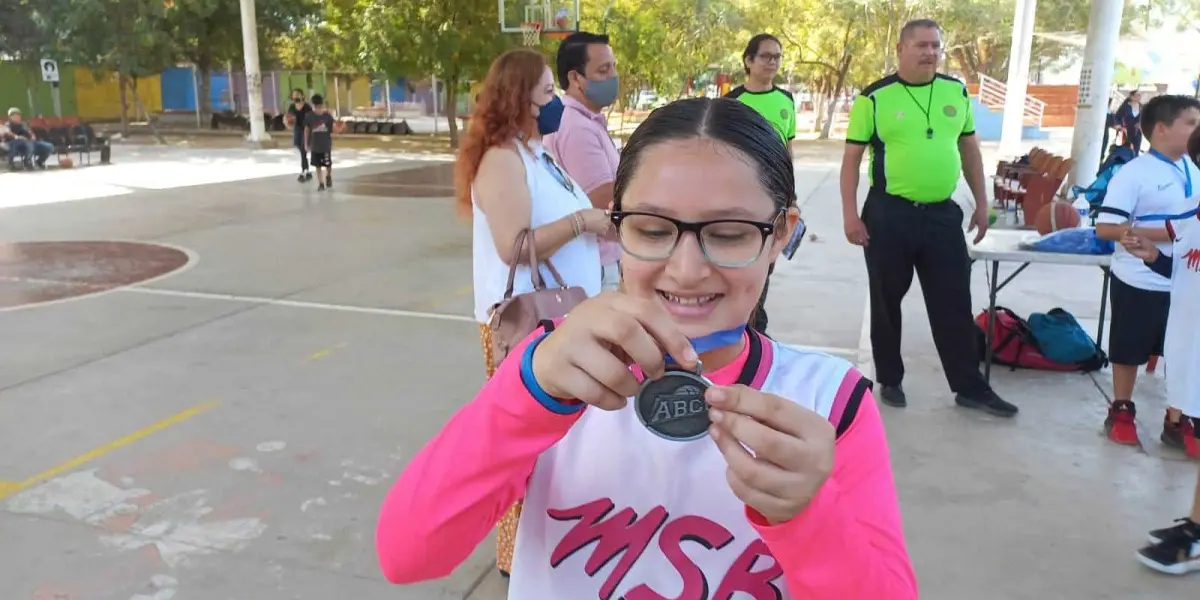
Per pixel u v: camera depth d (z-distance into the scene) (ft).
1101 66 37.96
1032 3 62.08
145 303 22.41
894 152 14.14
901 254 14.47
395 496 3.66
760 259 3.39
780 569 3.64
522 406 3.26
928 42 13.70
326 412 14.75
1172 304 11.45
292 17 104.42
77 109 122.42
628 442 3.75
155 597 9.41
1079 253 15.14
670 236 3.38
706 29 93.40
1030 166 41.24
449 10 70.69
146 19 92.02
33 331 19.77
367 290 23.91
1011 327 17.20
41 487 11.94
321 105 48.21
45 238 32.35
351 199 43.88
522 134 8.70
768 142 3.41
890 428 14.14
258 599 9.42
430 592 9.62
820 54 99.60
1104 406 15.19
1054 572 9.99
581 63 11.18
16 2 97.55
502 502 3.67
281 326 20.21
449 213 38.83
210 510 11.33
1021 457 13.06
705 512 3.67
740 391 2.93
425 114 133.90
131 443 13.43
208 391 15.78
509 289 8.39
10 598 9.36
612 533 3.76
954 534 10.82
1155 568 9.96
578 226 8.57
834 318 20.79
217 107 138.10
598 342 3.07
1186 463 12.85
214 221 36.60
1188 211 12.83
